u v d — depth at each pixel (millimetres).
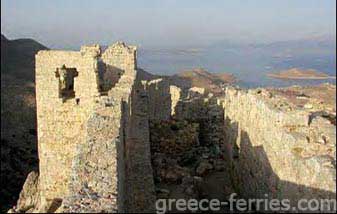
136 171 26250
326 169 16641
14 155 79250
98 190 14500
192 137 40719
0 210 60406
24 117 93500
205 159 37094
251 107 27938
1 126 88500
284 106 24234
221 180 33469
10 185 69562
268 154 23453
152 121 42219
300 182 18609
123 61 32031
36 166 76938
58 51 30406
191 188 29094
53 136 30938
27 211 30188
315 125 21469
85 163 16203
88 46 30547
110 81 31922
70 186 14742
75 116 30688
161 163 33781
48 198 30500
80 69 30406
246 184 28344
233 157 32844
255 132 26578
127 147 26000
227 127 36781
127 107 26281
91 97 30328
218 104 46406
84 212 12938
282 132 21234
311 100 34531
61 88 30828
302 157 19203
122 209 18344
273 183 22312
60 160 31109
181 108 45312
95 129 19422
